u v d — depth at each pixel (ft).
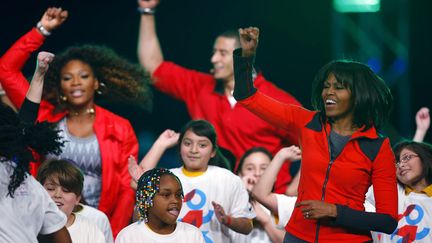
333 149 26.14
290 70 73.87
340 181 25.85
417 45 71.31
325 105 26.30
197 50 71.97
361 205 26.16
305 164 26.43
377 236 32.19
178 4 71.51
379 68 72.49
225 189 32.83
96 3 69.15
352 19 73.05
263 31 73.00
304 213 25.27
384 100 26.35
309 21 72.95
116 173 36.06
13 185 22.86
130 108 71.72
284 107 27.12
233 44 43.50
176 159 67.72
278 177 41.27
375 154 25.85
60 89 36.70
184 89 45.96
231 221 31.30
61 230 23.86
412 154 32.37
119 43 70.44
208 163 34.71
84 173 35.68
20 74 35.81
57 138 24.17
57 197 28.71
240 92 26.84
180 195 26.96
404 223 32.19
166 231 26.84
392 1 71.61
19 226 22.90
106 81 38.78
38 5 66.85
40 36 35.60
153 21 47.14
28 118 29.60
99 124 36.32
